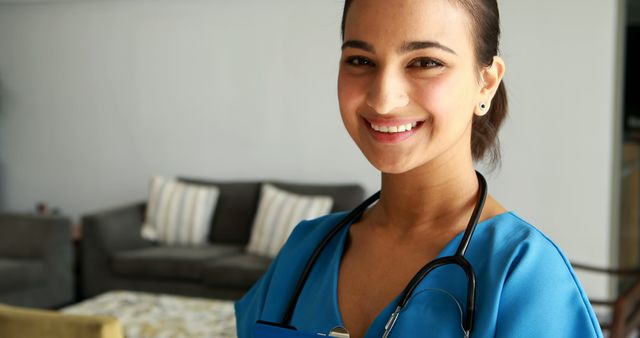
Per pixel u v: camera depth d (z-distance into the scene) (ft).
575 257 14.60
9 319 5.91
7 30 19.43
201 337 9.98
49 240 15.33
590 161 14.39
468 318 1.93
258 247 15.31
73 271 16.01
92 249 15.60
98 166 18.90
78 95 18.94
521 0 14.62
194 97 17.80
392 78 1.94
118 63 18.47
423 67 1.96
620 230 15.34
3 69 19.54
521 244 2.01
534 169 14.75
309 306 2.40
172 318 10.87
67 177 19.22
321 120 16.69
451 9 1.95
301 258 2.62
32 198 19.60
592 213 14.44
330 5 16.42
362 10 1.98
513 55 14.74
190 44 17.74
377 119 2.00
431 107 1.96
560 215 14.64
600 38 14.17
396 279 2.20
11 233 15.44
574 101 14.42
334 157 16.65
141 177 18.48
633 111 15.07
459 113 2.02
